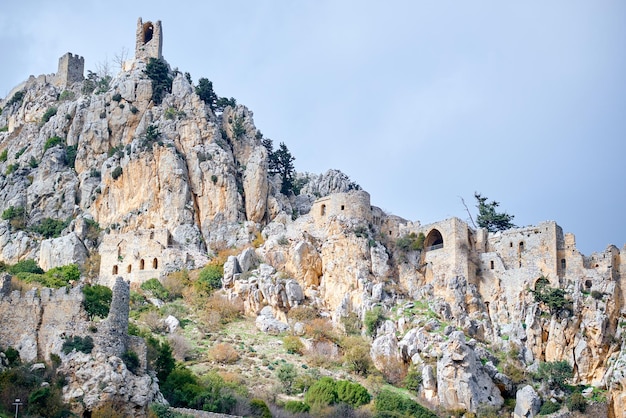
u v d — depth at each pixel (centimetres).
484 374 19075
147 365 13962
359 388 17838
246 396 16375
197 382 15800
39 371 12606
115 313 13300
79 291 13300
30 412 11969
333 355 19900
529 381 19425
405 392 18750
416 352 19500
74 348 12825
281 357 19525
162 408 12925
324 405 17150
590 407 18838
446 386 18562
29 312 13212
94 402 12294
